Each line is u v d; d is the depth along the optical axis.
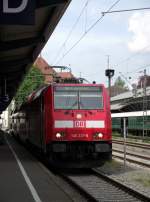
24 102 35.50
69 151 19.78
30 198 12.60
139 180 17.14
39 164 21.86
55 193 13.48
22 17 11.59
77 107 20.11
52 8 19.75
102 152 20.05
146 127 58.75
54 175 19.70
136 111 66.75
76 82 21.53
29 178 16.80
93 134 19.91
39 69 85.94
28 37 25.77
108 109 20.36
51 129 19.88
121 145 41.41
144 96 59.44
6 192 13.62
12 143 44.50
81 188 15.12
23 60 34.41
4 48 26.05
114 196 13.80
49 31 23.94
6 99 45.28
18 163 22.38
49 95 20.28
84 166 19.88
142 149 35.56
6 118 126.88
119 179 17.42
